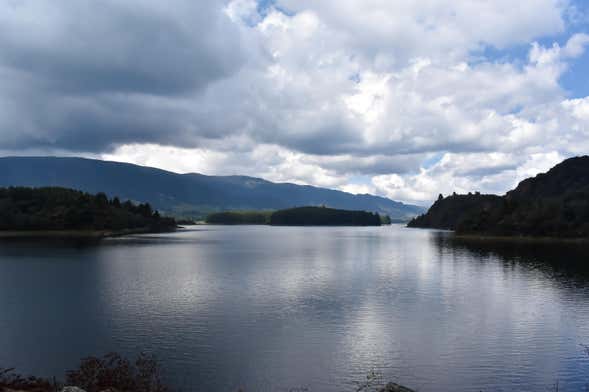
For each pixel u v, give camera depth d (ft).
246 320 185.37
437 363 138.82
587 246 615.57
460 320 188.34
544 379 127.85
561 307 213.66
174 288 264.72
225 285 277.03
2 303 217.77
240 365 135.03
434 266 390.42
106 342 155.22
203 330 170.40
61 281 290.15
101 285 273.54
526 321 187.32
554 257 467.52
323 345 154.10
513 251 547.49
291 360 139.64
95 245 640.17
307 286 274.77
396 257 479.41
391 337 163.53
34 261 410.93
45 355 142.00
